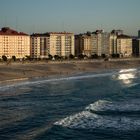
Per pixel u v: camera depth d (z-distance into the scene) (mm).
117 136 41094
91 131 43062
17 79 109938
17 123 46938
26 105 61031
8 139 39219
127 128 44438
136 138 40281
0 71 128375
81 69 168250
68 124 46312
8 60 194625
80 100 67188
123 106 59531
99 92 80375
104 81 109312
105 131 43094
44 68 154750
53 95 74125
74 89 85438
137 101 65438
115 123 47000
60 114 52969
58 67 165750
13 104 61906
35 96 72062
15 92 77750
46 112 54625
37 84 95562
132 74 144000
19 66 153500
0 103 62938
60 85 94062
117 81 110000
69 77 121750
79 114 52500
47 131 42781
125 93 78062
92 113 53406
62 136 41000
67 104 62219
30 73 130375
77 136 41094
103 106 59469
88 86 93125
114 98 69812
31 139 39469
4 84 94250
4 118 50094
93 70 168125
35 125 45719
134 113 53406
